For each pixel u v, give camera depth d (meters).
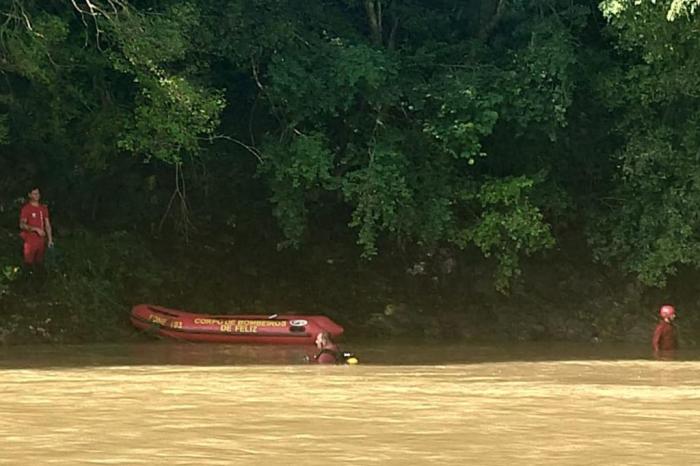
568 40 24.41
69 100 22.78
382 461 6.21
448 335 24.23
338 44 23.89
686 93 24.27
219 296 24.44
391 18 26.72
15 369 14.91
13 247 23.22
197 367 15.49
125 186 25.83
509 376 13.85
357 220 23.72
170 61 23.02
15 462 6.08
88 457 6.28
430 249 26.62
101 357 18.14
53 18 20.97
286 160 23.61
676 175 25.06
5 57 21.30
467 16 27.09
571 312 25.47
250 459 6.25
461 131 23.53
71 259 23.36
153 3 23.27
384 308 24.88
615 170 27.03
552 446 6.82
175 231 25.73
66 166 24.75
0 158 24.78
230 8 22.80
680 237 24.72
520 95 24.05
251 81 26.22
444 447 6.76
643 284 26.22
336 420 8.12
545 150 26.47
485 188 24.84
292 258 26.00
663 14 22.61
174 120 22.03
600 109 26.66
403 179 23.61
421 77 24.81
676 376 14.03
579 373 14.66
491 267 26.42
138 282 23.94
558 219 27.47
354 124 24.56
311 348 20.80
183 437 7.14
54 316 21.81
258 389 10.96
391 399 9.88
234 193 26.84
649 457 6.41
